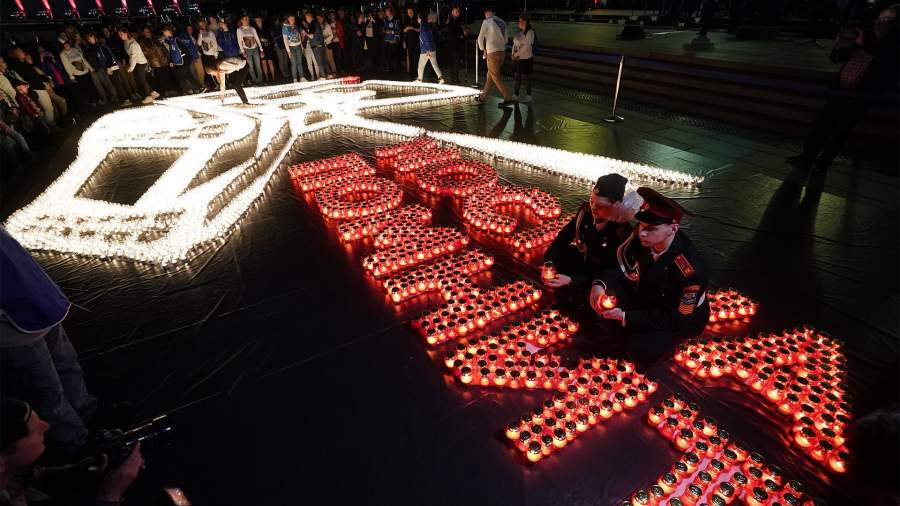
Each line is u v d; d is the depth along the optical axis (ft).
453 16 47.93
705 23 46.52
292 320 14.28
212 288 16.05
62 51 39.78
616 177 11.85
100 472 7.80
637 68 40.98
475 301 14.29
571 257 14.29
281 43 55.31
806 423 9.89
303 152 29.68
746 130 30.68
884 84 20.56
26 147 30.04
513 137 31.30
